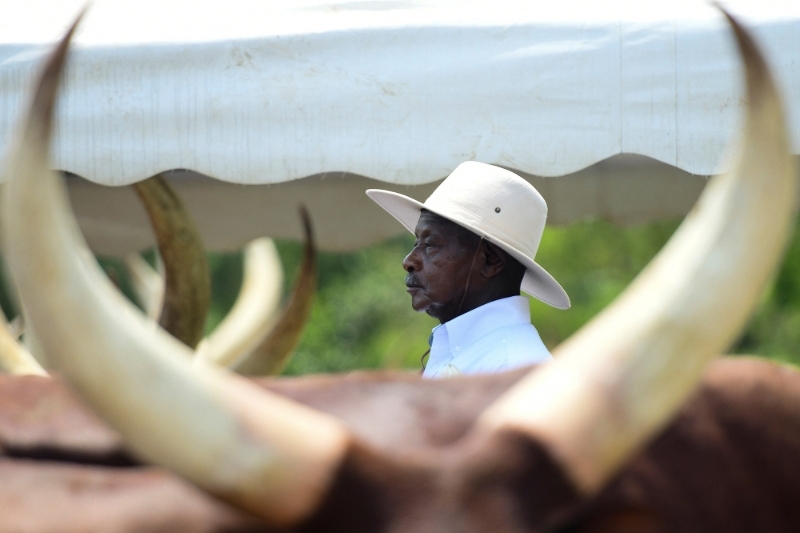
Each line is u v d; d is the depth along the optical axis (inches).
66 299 136.6
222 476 145.3
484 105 388.5
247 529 163.5
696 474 185.9
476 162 370.3
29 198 133.7
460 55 390.9
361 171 391.9
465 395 190.2
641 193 602.2
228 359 619.2
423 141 390.6
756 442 196.4
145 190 440.1
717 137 382.9
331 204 631.2
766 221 147.6
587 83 386.3
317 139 393.4
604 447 153.1
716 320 149.7
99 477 179.9
